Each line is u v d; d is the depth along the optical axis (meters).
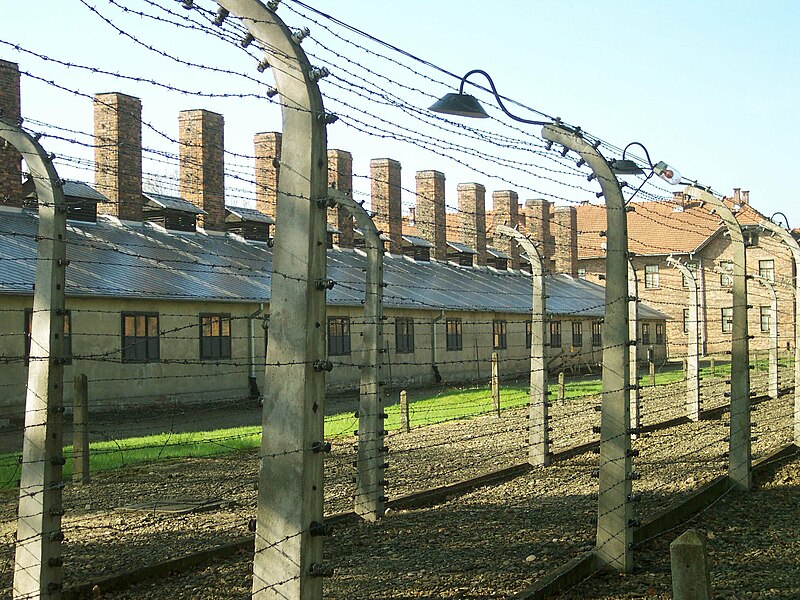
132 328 26.66
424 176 50.94
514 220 57.12
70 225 30.58
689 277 21.67
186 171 36.50
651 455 16.59
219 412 26.73
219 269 32.81
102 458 16.19
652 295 65.88
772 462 15.51
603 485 8.91
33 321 7.27
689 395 21.81
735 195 61.53
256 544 5.59
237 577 8.63
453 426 21.64
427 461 15.97
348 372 35.53
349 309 35.53
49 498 7.14
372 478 11.28
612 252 8.91
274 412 5.59
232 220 38.06
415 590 8.24
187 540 10.05
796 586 8.31
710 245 64.12
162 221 34.47
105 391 25.73
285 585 5.50
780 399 26.70
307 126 5.58
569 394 30.00
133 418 24.70
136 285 27.16
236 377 30.28
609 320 8.95
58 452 7.23
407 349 39.03
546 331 15.34
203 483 13.84
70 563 9.13
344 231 43.12
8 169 28.20
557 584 8.25
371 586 8.39
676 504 11.97
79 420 13.72
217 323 29.69
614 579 8.68
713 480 13.27
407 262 47.59
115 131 32.94
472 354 43.72
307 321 5.54
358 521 11.23
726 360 52.62
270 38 5.59
